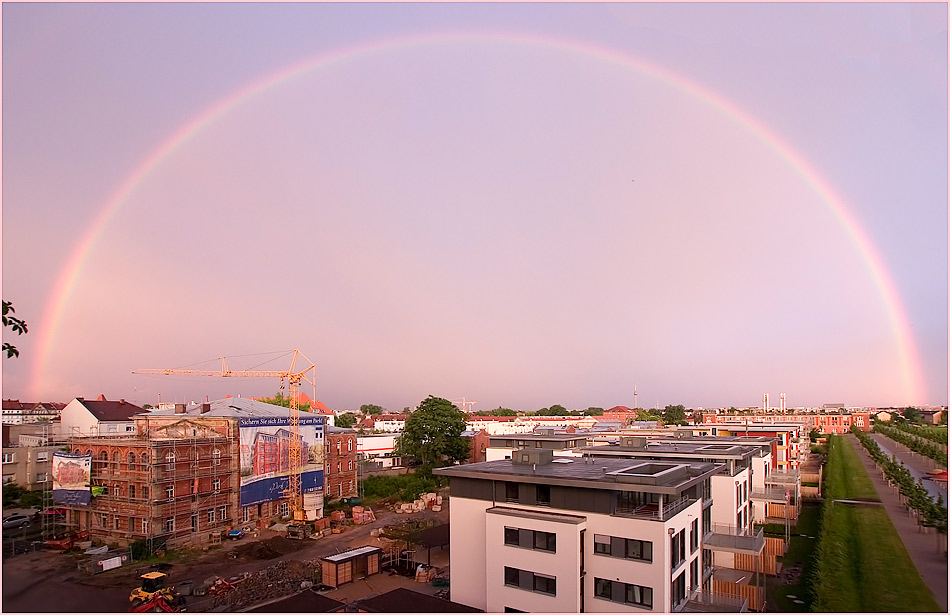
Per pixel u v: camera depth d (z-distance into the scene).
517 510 38.94
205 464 68.44
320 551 63.22
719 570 49.81
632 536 34.81
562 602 35.19
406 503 87.88
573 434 85.50
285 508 79.06
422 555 59.03
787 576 50.97
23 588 49.59
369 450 130.75
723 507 54.19
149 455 62.31
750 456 63.06
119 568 56.00
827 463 118.88
